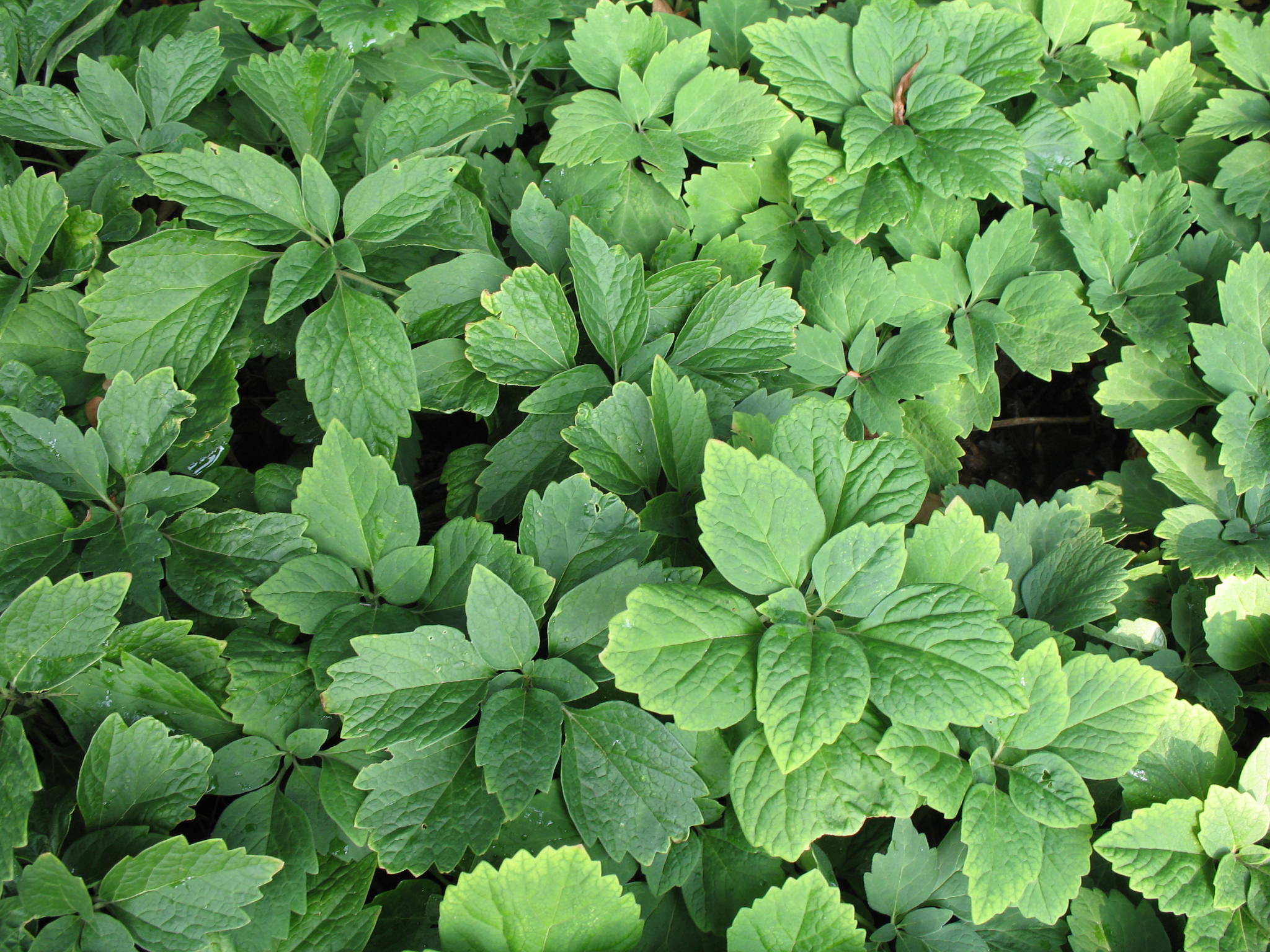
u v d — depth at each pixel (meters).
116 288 0.57
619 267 0.60
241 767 0.52
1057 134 0.73
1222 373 0.65
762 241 0.68
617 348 0.60
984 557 0.55
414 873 0.50
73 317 0.59
